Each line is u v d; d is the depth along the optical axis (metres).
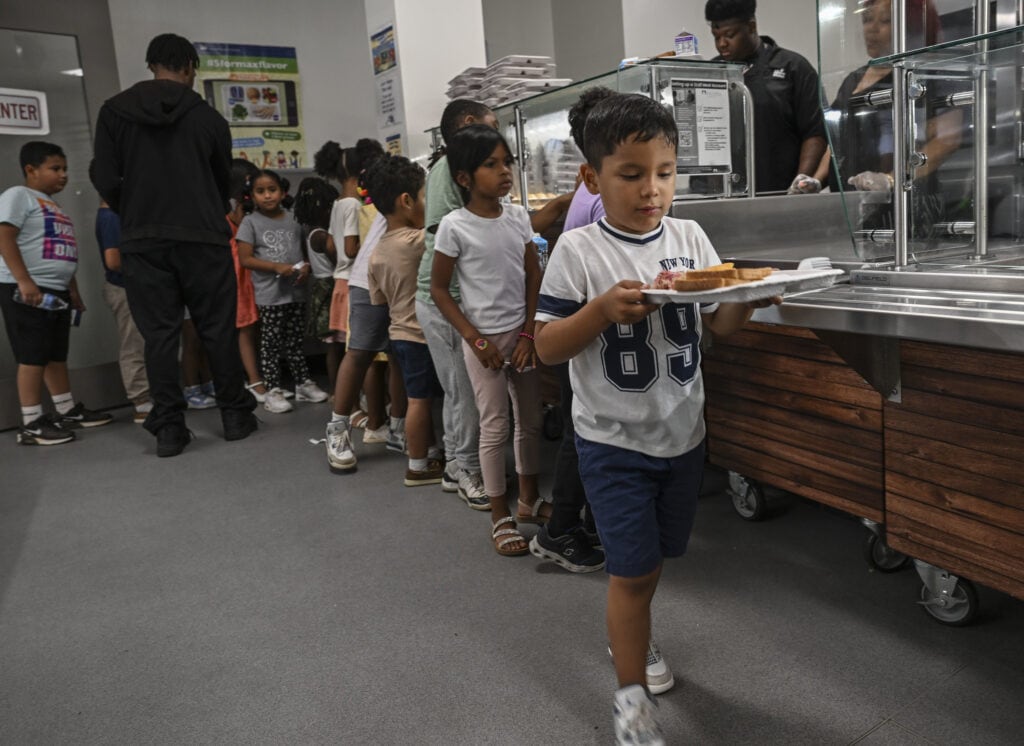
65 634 2.08
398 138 4.33
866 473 1.84
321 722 1.62
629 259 1.37
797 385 2.00
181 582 2.35
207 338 3.80
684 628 1.86
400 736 1.56
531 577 2.20
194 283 3.71
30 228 3.93
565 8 6.78
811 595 1.96
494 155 2.20
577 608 2.01
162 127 3.55
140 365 4.37
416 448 2.99
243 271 4.53
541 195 3.08
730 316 1.33
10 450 3.96
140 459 3.67
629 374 1.36
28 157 3.99
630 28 5.09
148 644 2.00
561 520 2.17
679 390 1.38
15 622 2.16
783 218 2.38
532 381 2.41
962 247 1.70
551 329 1.32
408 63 4.18
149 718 1.69
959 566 1.60
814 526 2.36
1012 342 1.25
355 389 3.22
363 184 3.71
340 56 6.12
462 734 1.55
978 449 1.51
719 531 2.37
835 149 1.75
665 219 1.43
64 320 4.21
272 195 4.37
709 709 1.56
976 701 1.52
